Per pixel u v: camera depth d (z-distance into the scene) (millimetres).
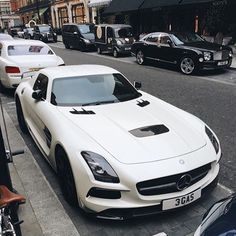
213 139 4223
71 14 40719
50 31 33719
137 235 3477
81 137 3836
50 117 4527
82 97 4934
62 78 5219
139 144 3703
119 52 19203
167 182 3449
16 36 48094
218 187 4387
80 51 23984
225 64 12820
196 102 8734
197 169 3660
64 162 3941
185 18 21828
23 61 9391
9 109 8539
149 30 25484
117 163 3445
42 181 4664
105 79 5367
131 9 23078
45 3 49250
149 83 11477
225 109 7996
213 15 18172
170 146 3729
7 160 3465
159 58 14633
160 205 3439
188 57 12828
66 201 4121
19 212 3883
